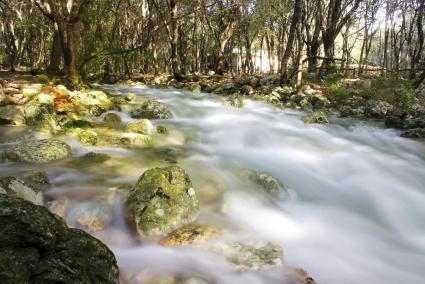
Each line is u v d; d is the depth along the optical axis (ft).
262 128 38.09
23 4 101.55
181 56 112.78
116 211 18.01
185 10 98.63
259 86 65.10
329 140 37.09
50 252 10.62
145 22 100.99
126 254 15.76
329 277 16.34
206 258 15.69
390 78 58.95
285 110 50.47
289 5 98.68
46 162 22.95
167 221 17.31
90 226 17.01
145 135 29.71
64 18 44.16
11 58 96.73
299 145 34.24
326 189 25.23
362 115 49.24
